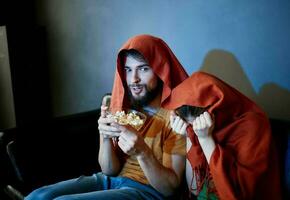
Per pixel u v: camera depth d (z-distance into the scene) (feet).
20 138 5.56
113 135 4.33
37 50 8.93
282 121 4.64
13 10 8.96
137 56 4.61
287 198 4.16
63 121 6.15
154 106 4.75
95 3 7.57
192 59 6.11
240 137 4.04
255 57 5.30
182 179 4.57
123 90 4.83
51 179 5.78
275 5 4.92
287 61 4.97
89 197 4.21
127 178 4.65
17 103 8.65
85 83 8.40
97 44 7.81
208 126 3.92
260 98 5.39
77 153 6.21
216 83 4.11
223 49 5.64
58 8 8.50
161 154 4.55
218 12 5.56
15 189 5.46
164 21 6.37
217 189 3.94
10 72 8.37
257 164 3.87
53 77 9.20
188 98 4.21
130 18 6.96
